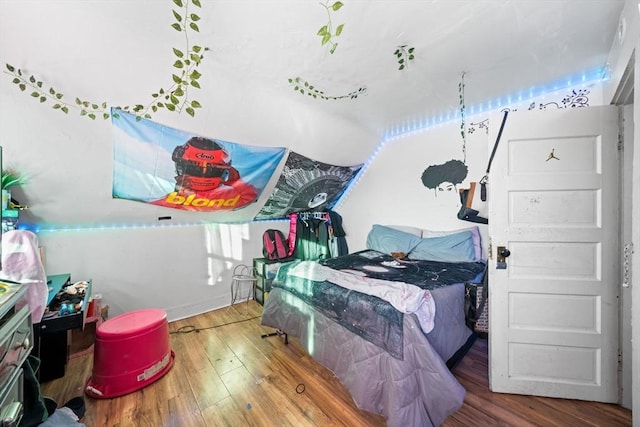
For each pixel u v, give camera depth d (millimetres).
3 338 849
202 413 1579
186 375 1942
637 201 1021
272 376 1927
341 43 1578
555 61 1855
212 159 2377
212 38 1500
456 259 2666
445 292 1860
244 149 2467
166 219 2840
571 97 2207
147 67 1611
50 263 2336
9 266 1222
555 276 1657
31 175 1874
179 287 3008
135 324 1890
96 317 2264
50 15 1262
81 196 2180
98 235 2545
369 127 3062
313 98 2262
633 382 1041
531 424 1469
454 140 2945
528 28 1498
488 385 1811
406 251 3004
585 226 1611
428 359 1426
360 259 2824
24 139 1687
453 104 2562
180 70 1688
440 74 1991
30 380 1180
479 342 2396
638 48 1040
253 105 2139
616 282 1573
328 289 1952
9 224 1761
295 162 2965
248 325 2803
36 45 1351
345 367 1689
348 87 2115
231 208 3092
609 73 1770
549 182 1652
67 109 1653
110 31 1391
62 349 1932
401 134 3428
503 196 1713
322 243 3832
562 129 1622
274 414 1569
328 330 1867
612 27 1494
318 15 1356
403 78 2023
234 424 1499
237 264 3479
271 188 3131
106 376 1720
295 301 2215
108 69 1553
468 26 1470
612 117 1568
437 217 3127
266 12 1327
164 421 1523
